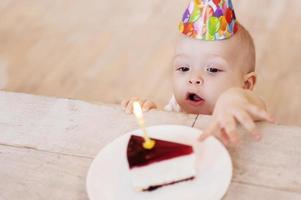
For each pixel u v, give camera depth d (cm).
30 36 248
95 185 69
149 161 68
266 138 77
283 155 73
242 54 124
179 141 76
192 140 76
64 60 227
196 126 82
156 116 86
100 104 90
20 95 95
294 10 235
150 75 210
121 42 234
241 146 75
